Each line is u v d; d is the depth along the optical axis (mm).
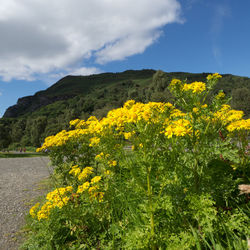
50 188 6270
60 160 4820
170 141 2656
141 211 2600
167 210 2309
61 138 4703
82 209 3037
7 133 41125
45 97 189750
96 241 2893
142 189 2445
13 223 4141
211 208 2158
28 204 5133
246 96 39125
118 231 2674
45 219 3100
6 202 5367
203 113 2756
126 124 2561
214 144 2850
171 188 2646
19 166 12969
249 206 2607
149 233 2232
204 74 147625
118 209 3092
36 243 3160
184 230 2338
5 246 3350
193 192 2568
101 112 41406
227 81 117188
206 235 2229
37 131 65375
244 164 3219
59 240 3072
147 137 2434
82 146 4715
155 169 2670
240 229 2162
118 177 3455
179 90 2863
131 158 2836
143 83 167500
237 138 3443
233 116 3129
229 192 2631
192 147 2783
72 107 135500
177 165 2707
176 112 3062
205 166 2787
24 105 197250
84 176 3258
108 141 2889
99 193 2986
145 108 2471
